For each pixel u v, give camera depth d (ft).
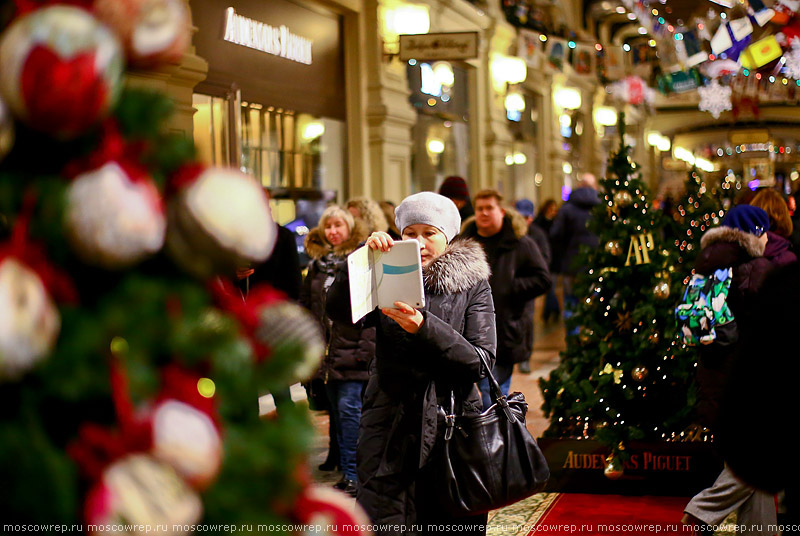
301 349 7.63
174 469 6.59
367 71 57.41
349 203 32.30
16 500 6.04
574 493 27.86
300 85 50.96
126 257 6.54
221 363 7.05
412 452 16.25
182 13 7.22
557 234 58.65
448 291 17.16
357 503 16.63
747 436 11.91
